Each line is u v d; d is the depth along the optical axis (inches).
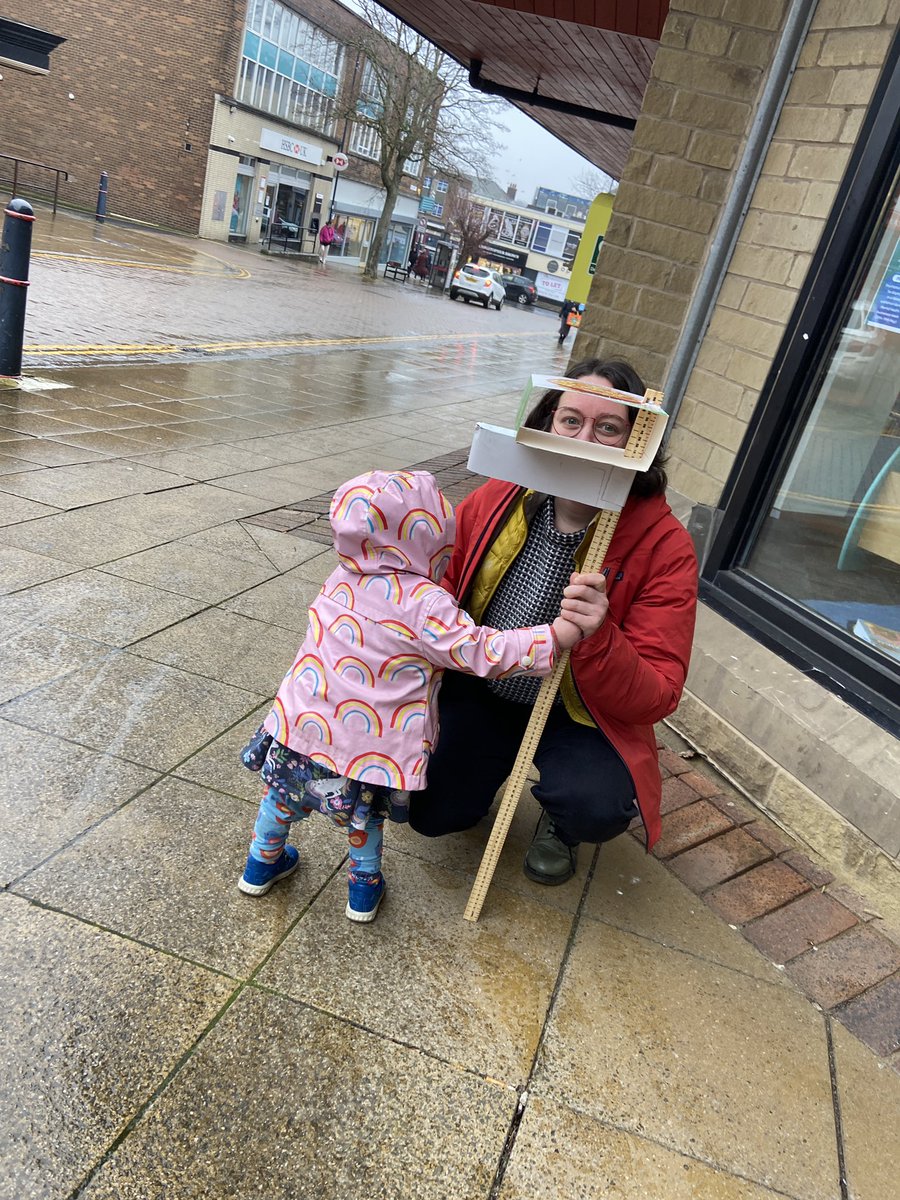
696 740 135.7
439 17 268.2
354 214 1710.1
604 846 108.7
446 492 259.9
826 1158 71.9
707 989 87.9
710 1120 73.1
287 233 1445.6
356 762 75.6
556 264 2721.5
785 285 137.4
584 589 73.7
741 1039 82.4
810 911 102.3
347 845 98.2
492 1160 66.0
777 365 137.4
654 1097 74.1
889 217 124.2
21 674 115.3
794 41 137.5
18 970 72.6
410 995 79.3
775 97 140.7
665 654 82.9
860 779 107.7
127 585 147.9
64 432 232.2
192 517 188.9
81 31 1143.6
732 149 150.7
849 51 128.6
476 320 1177.4
